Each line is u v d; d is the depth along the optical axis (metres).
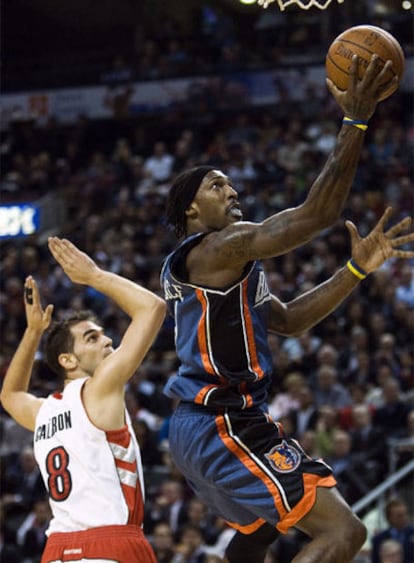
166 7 29.61
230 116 25.23
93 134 26.69
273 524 4.70
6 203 22.33
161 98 26.02
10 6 30.39
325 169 4.54
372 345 15.53
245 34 27.33
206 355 4.83
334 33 25.03
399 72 4.64
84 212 22.53
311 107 23.88
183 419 4.91
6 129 27.41
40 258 21.17
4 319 18.80
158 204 21.64
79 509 4.77
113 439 4.85
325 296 5.34
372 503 12.41
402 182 19.39
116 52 28.84
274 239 4.61
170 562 11.55
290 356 15.77
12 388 5.32
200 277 4.85
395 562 10.50
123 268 19.08
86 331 5.16
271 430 4.84
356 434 12.84
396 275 16.95
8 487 14.02
